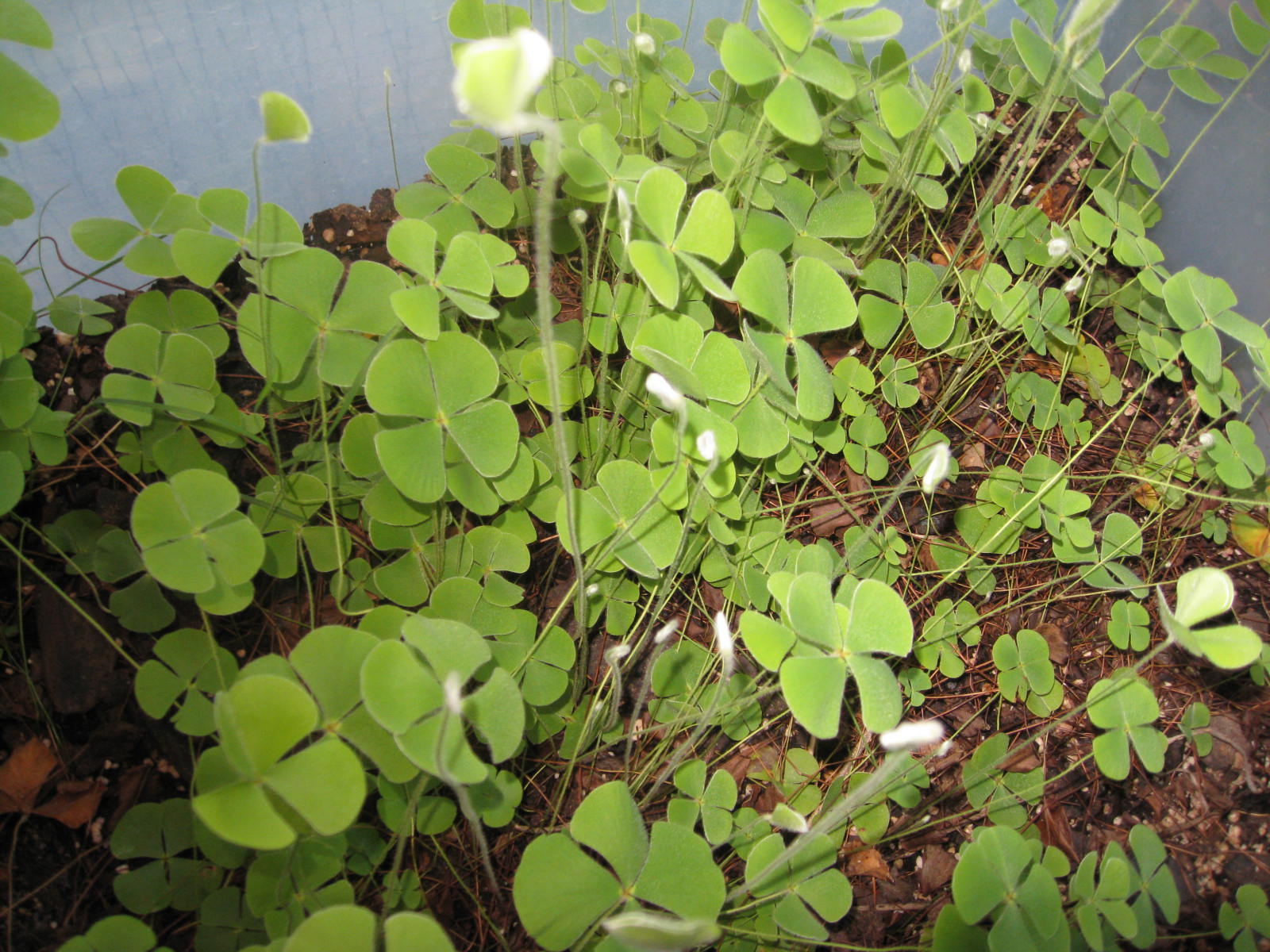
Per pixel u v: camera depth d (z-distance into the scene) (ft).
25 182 0.75
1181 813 0.72
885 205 0.82
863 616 0.56
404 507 0.67
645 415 0.77
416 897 0.61
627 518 0.66
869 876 0.68
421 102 0.86
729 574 0.73
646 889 0.54
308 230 0.84
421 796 0.59
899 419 0.84
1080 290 0.89
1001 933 0.57
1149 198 0.95
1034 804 0.72
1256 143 0.85
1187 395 0.89
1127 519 0.76
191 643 0.60
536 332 0.78
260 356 0.64
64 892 0.59
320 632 0.52
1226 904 0.65
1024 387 0.84
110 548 0.63
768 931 0.62
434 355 0.62
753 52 0.60
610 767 0.69
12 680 0.63
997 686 0.76
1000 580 0.81
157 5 0.72
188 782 0.63
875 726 0.54
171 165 0.79
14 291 0.62
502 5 0.73
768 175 0.74
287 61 0.78
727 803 0.64
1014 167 0.96
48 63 0.71
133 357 0.64
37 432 0.64
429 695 0.52
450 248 0.64
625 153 0.83
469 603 0.64
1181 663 0.78
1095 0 0.61
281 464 0.67
